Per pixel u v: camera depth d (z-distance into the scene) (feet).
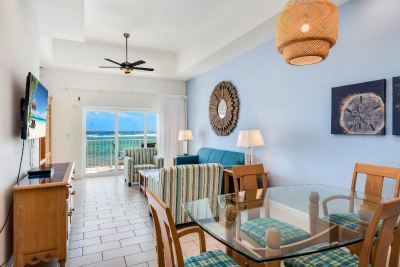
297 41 5.04
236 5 12.75
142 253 8.16
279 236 4.91
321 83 10.57
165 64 21.02
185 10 13.32
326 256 4.99
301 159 11.55
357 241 4.90
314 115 10.88
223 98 17.66
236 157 14.97
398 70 7.95
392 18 8.11
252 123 14.89
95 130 21.75
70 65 18.19
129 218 11.32
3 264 6.30
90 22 14.78
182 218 9.86
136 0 12.28
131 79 22.16
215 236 5.25
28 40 9.27
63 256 6.99
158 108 23.38
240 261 6.12
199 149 20.51
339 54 9.81
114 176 21.52
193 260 4.97
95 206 13.07
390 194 8.30
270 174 13.43
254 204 7.33
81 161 20.49
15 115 7.54
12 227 7.00
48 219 6.87
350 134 9.30
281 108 12.70
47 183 6.93
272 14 10.40
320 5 4.90
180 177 9.59
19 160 8.05
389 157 8.18
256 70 14.48
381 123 8.32
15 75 7.49
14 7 7.32
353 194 7.70
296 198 7.75
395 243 4.68
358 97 9.01
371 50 8.71
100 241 9.00
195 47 17.54
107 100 21.39
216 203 7.32
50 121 18.80
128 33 16.53
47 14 10.68
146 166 18.56
